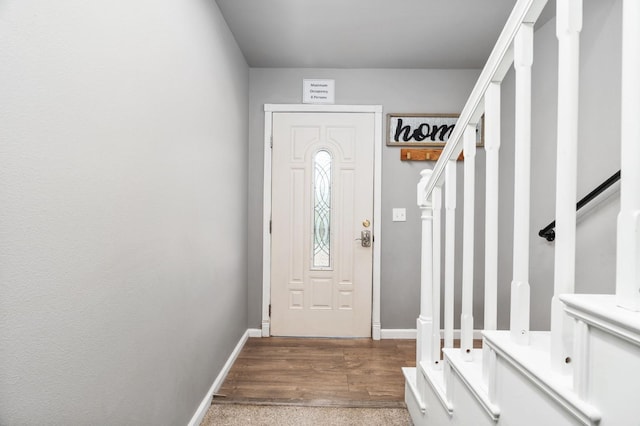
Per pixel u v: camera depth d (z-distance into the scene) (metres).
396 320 3.10
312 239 3.10
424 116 3.05
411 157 3.02
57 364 0.83
